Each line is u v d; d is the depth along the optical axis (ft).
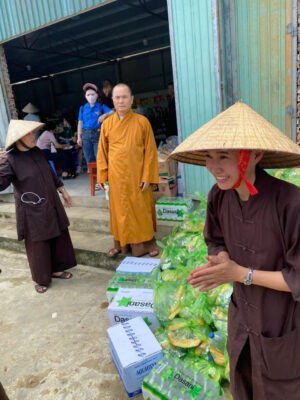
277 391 3.99
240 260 3.95
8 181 10.53
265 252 3.62
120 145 10.82
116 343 7.12
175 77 13.74
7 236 16.52
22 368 8.09
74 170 23.12
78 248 13.64
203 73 12.96
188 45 13.03
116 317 8.30
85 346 8.63
